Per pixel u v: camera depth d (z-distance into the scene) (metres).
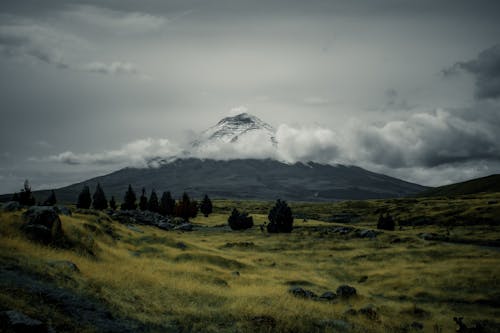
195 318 18.89
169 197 145.25
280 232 105.44
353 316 24.91
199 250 56.25
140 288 23.19
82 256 28.64
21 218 28.81
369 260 62.34
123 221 82.00
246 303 22.92
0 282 16.03
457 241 85.00
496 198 180.00
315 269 55.62
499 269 46.56
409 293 40.94
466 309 34.56
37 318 13.54
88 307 16.69
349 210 196.25
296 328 18.95
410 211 164.75
